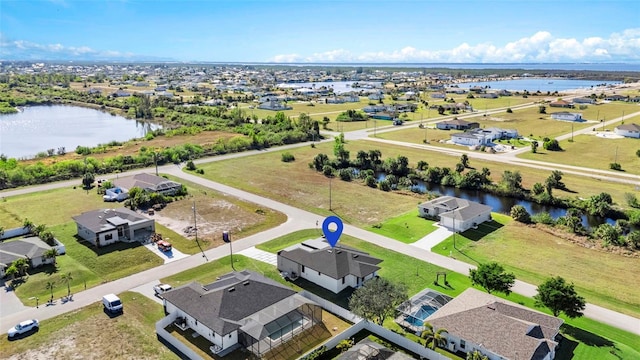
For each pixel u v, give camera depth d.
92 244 65.75
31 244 61.16
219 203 85.38
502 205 89.31
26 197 88.44
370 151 117.75
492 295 48.28
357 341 43.16
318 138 152.00
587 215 82.94
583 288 53.38
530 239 68.38
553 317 42.81
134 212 74.38
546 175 104.88
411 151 132.12
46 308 48.69
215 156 127.00
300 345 42.88
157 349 41.75
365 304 44.50
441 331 41.72
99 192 91.31
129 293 52.12
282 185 98.38
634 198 82.94
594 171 107.88
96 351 41.34
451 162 118.31
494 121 186.38
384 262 60.12
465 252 63.53
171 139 148.88
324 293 53.06
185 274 56.94
